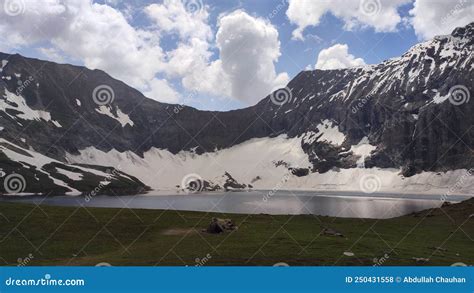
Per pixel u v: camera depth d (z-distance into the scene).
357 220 87.94
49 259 50.78
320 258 48.28
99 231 66.88
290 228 73.94
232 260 47.41
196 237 63.59
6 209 78.44
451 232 71.56
